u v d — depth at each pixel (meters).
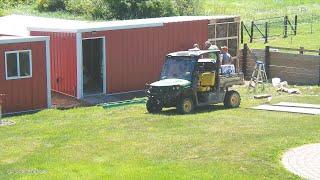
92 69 28.39
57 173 13.01
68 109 24.22
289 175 12.78
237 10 59.38
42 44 24.48
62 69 27.27
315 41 41.50
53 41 27.48
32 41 24.16
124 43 27.98
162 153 14.89
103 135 17.73
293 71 30.64
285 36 43.94
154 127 18.94
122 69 28.06
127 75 28.25
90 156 14.84
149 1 51.72
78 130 18.94
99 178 12.48
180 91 21.80
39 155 15.22
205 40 31.11
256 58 32.28
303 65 30.23
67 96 26.97
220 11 57.97
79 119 21.52
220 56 23.39
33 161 14.52
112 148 15.71
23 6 57.25
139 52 28.53
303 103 24.06
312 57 29.83
